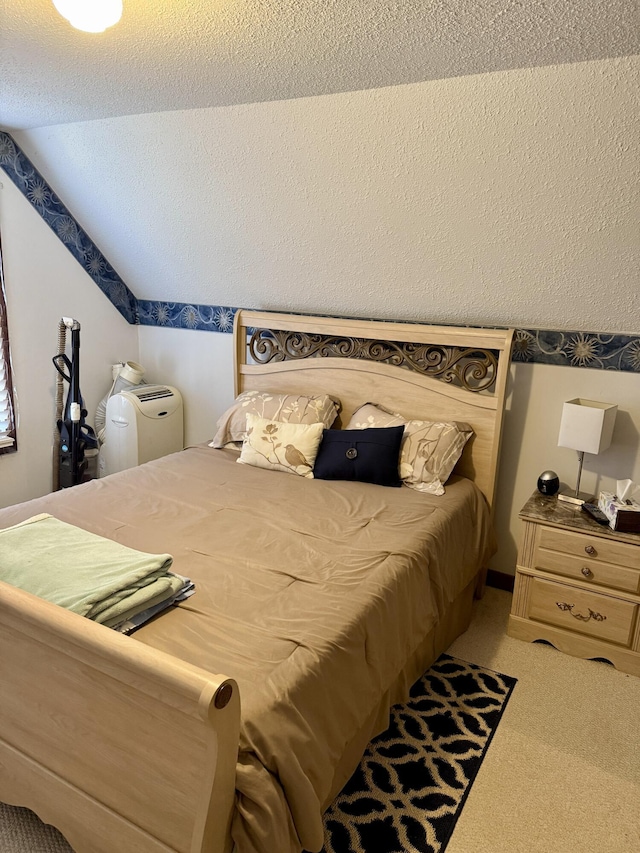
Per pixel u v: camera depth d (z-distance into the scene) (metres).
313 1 1.41
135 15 1.54
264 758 1.23
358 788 1.76
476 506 2.63
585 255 2.23
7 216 3.09
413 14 1.45
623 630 2.28
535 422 2.72
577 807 1.72
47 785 1.46
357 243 2.64
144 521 2.24
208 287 3.42
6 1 1.49
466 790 1.76
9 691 1.48
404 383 2.86
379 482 2.65
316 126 2.21
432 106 1.95
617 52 1.60
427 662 2.23
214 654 1.45
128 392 3.48
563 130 1.86
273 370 3.23
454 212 2.29
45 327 3.37
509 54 1.65
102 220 3.30
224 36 1.65
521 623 2.49
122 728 1.26
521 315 2.62
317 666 1.45
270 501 2.46
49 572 1.59
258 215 2.76
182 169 2.71
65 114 2.59
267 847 1.19
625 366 2.49
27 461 3.41
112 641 1.17
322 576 1.86
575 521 2.32
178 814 1.21
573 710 2.10
